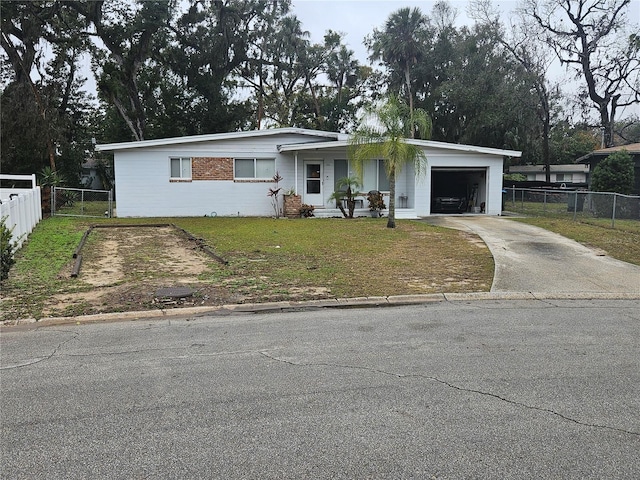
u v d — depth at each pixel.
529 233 14.55
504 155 21.00
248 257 10.62
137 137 33.50
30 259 9.87
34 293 7.36
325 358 4.83
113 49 32.66
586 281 8.80
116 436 3.29
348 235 14.16
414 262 10.32
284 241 12.91
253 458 3.03
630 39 35.78
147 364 4.66
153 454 3.07
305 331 5.80
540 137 41.44
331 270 9.41
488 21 37.94
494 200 21.50
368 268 9.66
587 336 5.64
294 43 43.50
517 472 2.88
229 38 37.12
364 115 15.70
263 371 4.48
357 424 3.46
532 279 8.91
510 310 6.95
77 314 6.39
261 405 3.77
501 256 11.02
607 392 4.02
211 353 5.00
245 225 16.62
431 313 6.74
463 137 38.81
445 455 3.06
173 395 3.95
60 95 32.97
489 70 36.72
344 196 19.86
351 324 6.12
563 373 4.44
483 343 5.34
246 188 20.33
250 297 7.41
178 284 8.10
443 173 24.19
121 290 7.66
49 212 19.31
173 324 6.14
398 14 40.31
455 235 14.24
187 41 36.00
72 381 4.23
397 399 3.88
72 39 31.02
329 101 49.22
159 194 19.66
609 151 23.58
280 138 20.44
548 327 6.03
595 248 12.06
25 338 5.50
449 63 39.94
